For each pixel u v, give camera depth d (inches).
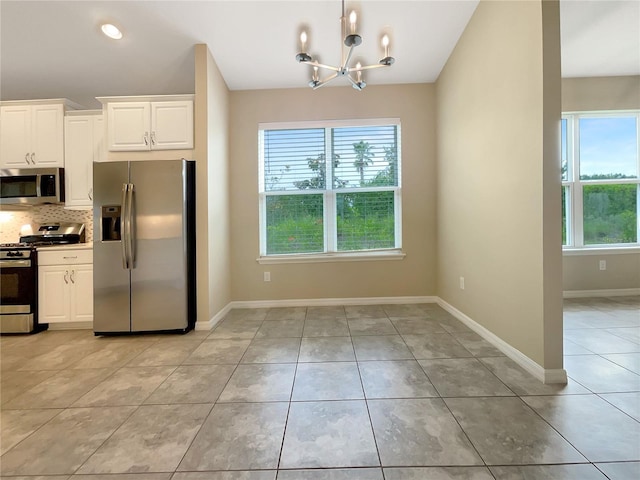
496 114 88.7
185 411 62.1
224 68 127.0
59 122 124.5
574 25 108.0
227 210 139.9
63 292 115.8
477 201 101.7
